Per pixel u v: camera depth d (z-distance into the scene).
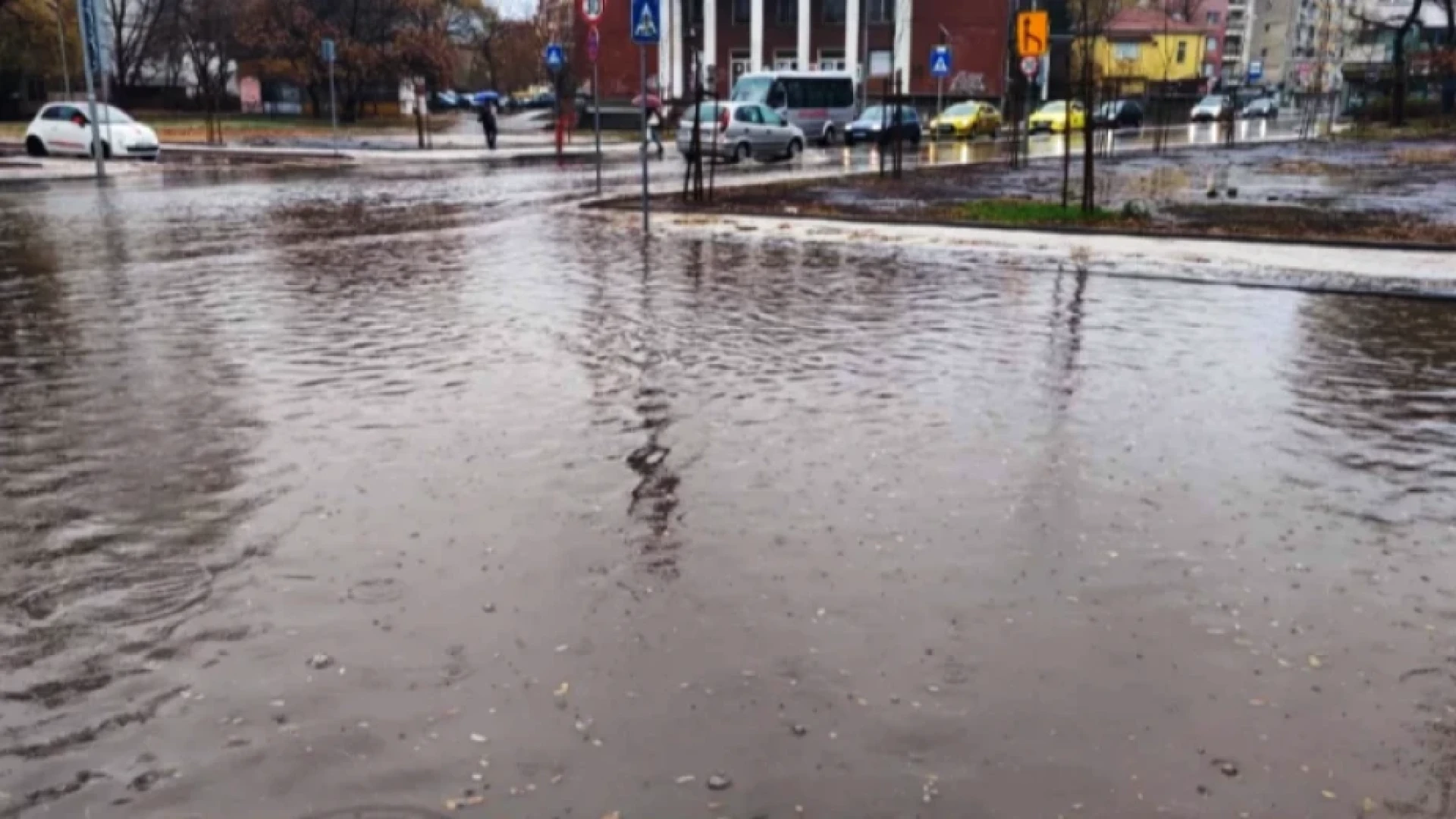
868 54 60.19
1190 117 75.19
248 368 7.98
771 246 14.95
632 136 52.84
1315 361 8.50
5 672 3.77
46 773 3.21
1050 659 3.89
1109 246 14.98
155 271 12.45
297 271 12.54
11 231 16.05
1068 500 5.43
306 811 3.04
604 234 16.22
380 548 4.77
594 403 7.10
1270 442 6.43
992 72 61.50
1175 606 4.30
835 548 4.81
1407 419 6.96
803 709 3.55
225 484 5.55
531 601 4.28
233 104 73.19
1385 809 3.09
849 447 6.20
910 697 3.63
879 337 9.20
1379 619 4.23
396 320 9.77
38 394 7.23
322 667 3.78
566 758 3.28
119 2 68.56
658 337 9.16
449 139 49.00
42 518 5.11
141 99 69.88
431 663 3.81
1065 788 3.17
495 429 6.50
